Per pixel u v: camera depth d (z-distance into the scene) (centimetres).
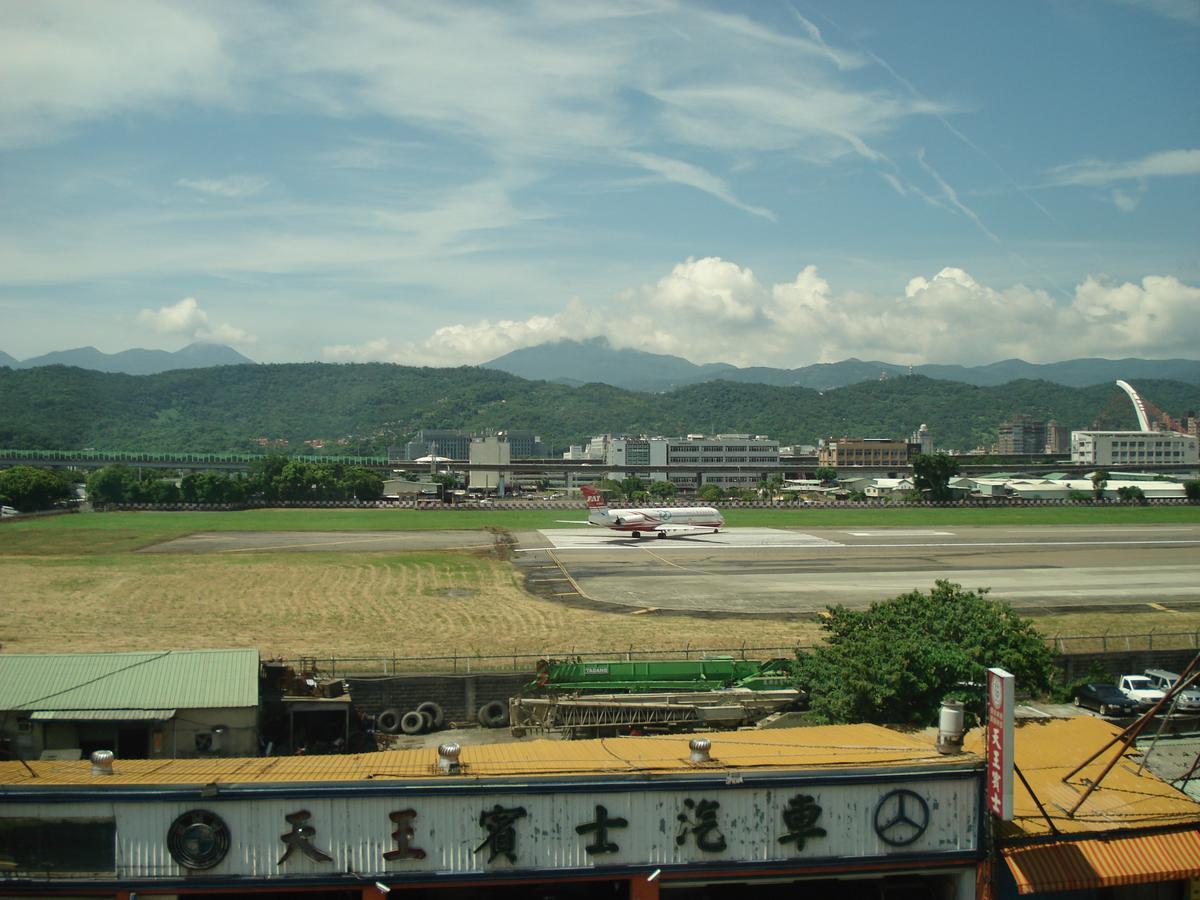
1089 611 9006
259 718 4941
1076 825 3025
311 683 5506
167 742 4666
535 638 7812
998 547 14150
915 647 4759
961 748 3066
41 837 2589
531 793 2688
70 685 4694
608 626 8300
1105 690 6178
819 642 7625
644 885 2736
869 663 4734
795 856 2780
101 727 4612
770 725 5038
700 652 7162
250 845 2606
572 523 18925
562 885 3034
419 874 2641
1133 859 2919
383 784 2639
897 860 2819
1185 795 3294
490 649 7381
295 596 9788
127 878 2584
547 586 10525
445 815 2661
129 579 10669
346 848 2625
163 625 8225
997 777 2812
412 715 5816
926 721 4666
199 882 2592
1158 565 12131
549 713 5259
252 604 9306
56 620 8331
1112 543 14700
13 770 2923
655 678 5588
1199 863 2938
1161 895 3130
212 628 8138
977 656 5072
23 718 4512
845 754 3122
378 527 17900
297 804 2617
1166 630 8200
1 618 8362
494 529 17525
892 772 2820
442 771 2797
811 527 17850
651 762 2983
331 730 5275
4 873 2581
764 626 8288
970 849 2858
